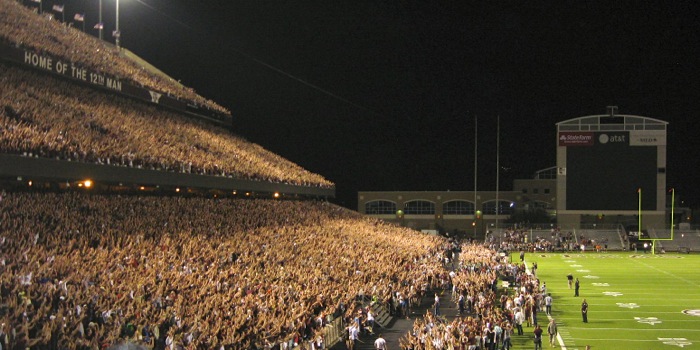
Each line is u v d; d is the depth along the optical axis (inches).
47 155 1328.7
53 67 1846.7
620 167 3398.1
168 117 2356.1
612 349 1263.5
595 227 3531.0
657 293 1919.3
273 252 1619.1
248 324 1009.5
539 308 1652.3
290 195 2805.1
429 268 1924.2
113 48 2682.1
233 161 2256.4
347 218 2770.7
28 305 797.9
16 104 1486.2
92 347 778.8
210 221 1726.1
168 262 1230.9
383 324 1425.9
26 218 1164.5
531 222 3917.3
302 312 1125.1
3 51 1662.2
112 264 1094.4
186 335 888.9
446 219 4143.7
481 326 1186.6
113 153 1550.2
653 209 3371.1
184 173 1828.2
